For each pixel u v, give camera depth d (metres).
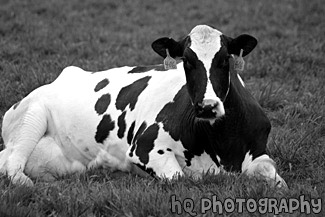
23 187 11.30
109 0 31.56
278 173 12.80
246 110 12.36
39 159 14.30
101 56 21.94
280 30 25.78
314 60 21.39
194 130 12.27
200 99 11.34
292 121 16.19
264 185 11.09
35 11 29.17
